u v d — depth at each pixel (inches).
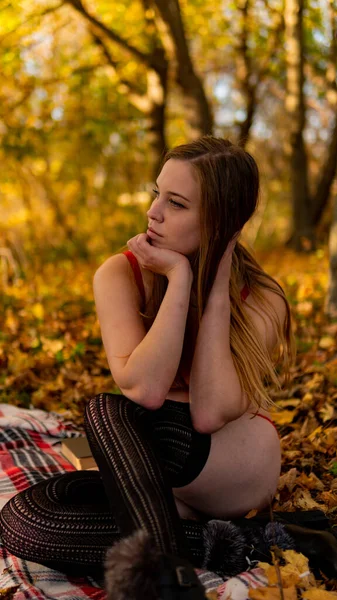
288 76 484.4
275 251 515.5
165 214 84.7
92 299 291.7
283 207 919.7
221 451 83.7
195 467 83.2
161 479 74.4
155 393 79.7
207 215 82.8
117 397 83.0
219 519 88.4
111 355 83.4
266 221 945.5
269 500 88.1
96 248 663.8
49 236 644.7
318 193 518.9
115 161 732.0
